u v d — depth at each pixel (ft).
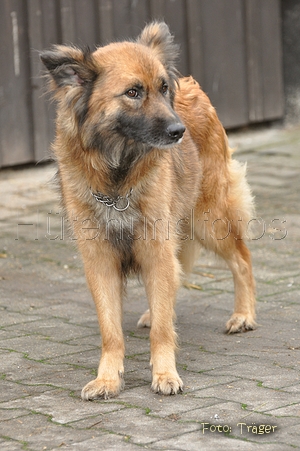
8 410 19.02
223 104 56.70
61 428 17.78
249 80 58.29
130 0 51.16
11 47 46.52
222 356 22.76
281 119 61.11
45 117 48.73
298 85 61.31
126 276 22.65
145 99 20.97
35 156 48.85
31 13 46.73
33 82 47.65
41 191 45.68
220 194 26.53
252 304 25.99
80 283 31.27
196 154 25.72
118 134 21.12
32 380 21.21
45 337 25.02
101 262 21.68
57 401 19.58
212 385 20.25
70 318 27.04
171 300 21.57
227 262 26.58
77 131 21.36
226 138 27.89
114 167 21.24
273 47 59.72
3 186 46.68
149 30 23.30
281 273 31.45
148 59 21.16
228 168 27.35
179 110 25.84
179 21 53.47
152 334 21.21
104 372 20.43
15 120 47.44
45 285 31.04
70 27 48.39
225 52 56.44
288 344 23.56
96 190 21.39
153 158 21.27
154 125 20.70
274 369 21.27
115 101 20.85
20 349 23.84
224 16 56.03
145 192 21.36
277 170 48.88
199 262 33.73
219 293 29.60
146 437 17.01
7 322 26.63
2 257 34.78
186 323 26.30
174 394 19.72
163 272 21.57
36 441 17.07
